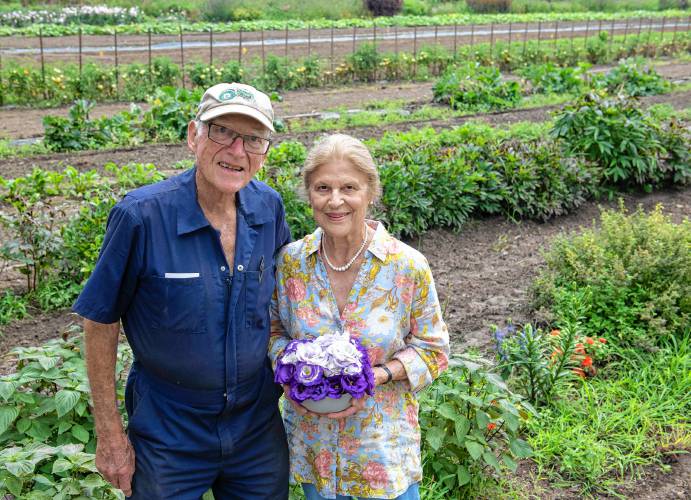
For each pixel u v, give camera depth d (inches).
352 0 1412.4
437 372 109.5
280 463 110.9
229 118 96.6
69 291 260.5
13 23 1029.8
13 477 121.4
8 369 207.3
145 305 100.3
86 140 480.7
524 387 191.9
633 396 195.9
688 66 909.8
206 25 1111.0
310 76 758.5
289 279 109.9
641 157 382.0
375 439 107.0
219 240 101.0
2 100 633.6
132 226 97.2
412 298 107.3
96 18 1109.1
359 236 105.7
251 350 104.0
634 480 166.9
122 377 154.3
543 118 584.4
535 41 1011.3
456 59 856.9
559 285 251.3
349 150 101.8
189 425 103.2
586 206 374.9
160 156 455.5
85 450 140.4
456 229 336.2
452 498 150.5
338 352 100.4
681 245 238.4
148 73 701.3
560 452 172.7
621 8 1667.1
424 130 426.6
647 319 223.5
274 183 296.8
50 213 266.4
